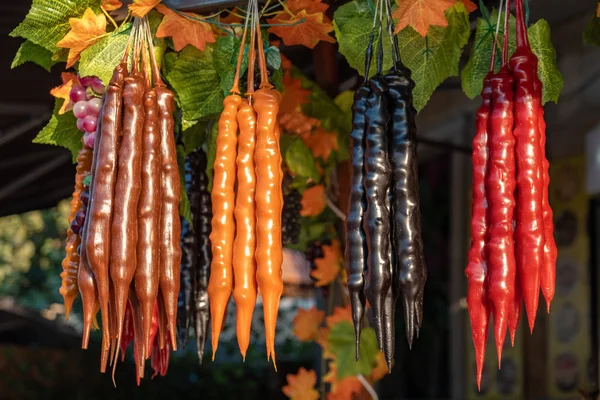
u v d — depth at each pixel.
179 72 1.66
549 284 1.45
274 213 1.51
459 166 5.16
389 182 1.47
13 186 2.99
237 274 1.50
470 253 1.47
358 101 1.50
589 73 3.53
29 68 2.17
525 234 1.45
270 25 1.59
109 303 1.52
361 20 1.63
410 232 1.46
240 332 1.50
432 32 1.63
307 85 2.07
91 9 1.61
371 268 1.46
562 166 4.71
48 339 6.70
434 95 4.07
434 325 6.89
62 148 2.81
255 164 1.52
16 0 1.92
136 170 1.51
